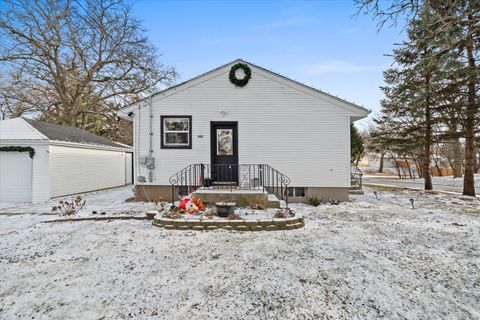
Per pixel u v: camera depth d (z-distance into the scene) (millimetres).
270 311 2775
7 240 5152
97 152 13797
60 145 11008
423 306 2869
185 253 4355
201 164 8719
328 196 9188
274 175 9172
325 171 9156
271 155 9211
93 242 4953
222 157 9289
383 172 34312
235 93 9242
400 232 5586
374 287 3252
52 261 4094
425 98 10797
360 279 3455
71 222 6473
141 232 5562
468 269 3768
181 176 9031
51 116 20078
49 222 6500
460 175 21516
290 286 3271
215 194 7508
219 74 9258
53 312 2775
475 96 10297
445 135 12320
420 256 4242
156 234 5410
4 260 4152
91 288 3256
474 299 3012
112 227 5973
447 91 10828
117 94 19500
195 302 2938
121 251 4477
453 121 11750
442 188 15281
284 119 9188
